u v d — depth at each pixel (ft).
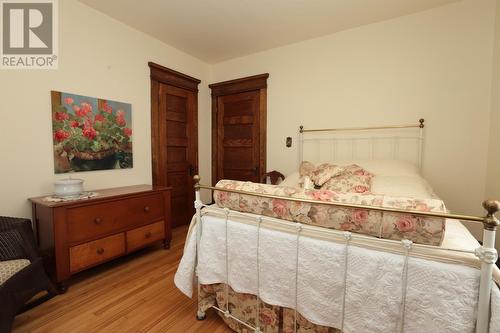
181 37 9.87
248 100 11.75
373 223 3.32
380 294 3.19
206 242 4.87
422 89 8.13
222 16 8.34
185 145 11.52
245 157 12.00
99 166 8.23
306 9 7.91
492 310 2.67
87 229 6.51
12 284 4.26
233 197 4.60
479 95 7.39
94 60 7.98
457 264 2.94
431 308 2.95
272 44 10.53
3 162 6.27
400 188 6.42
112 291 6.19
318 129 10.00
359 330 3.36
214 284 5.01
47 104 6.98
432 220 3.01
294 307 3.93
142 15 8.30
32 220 6.66
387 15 8.25
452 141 7.80
